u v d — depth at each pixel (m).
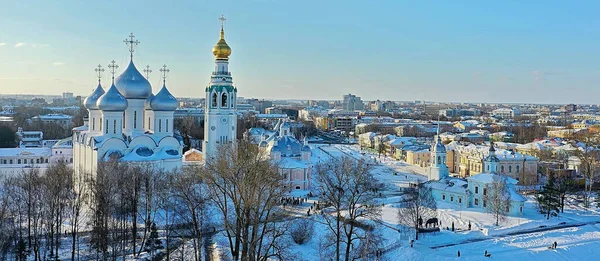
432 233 117.81
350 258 95.81
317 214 128.62
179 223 110.94
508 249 108.94
